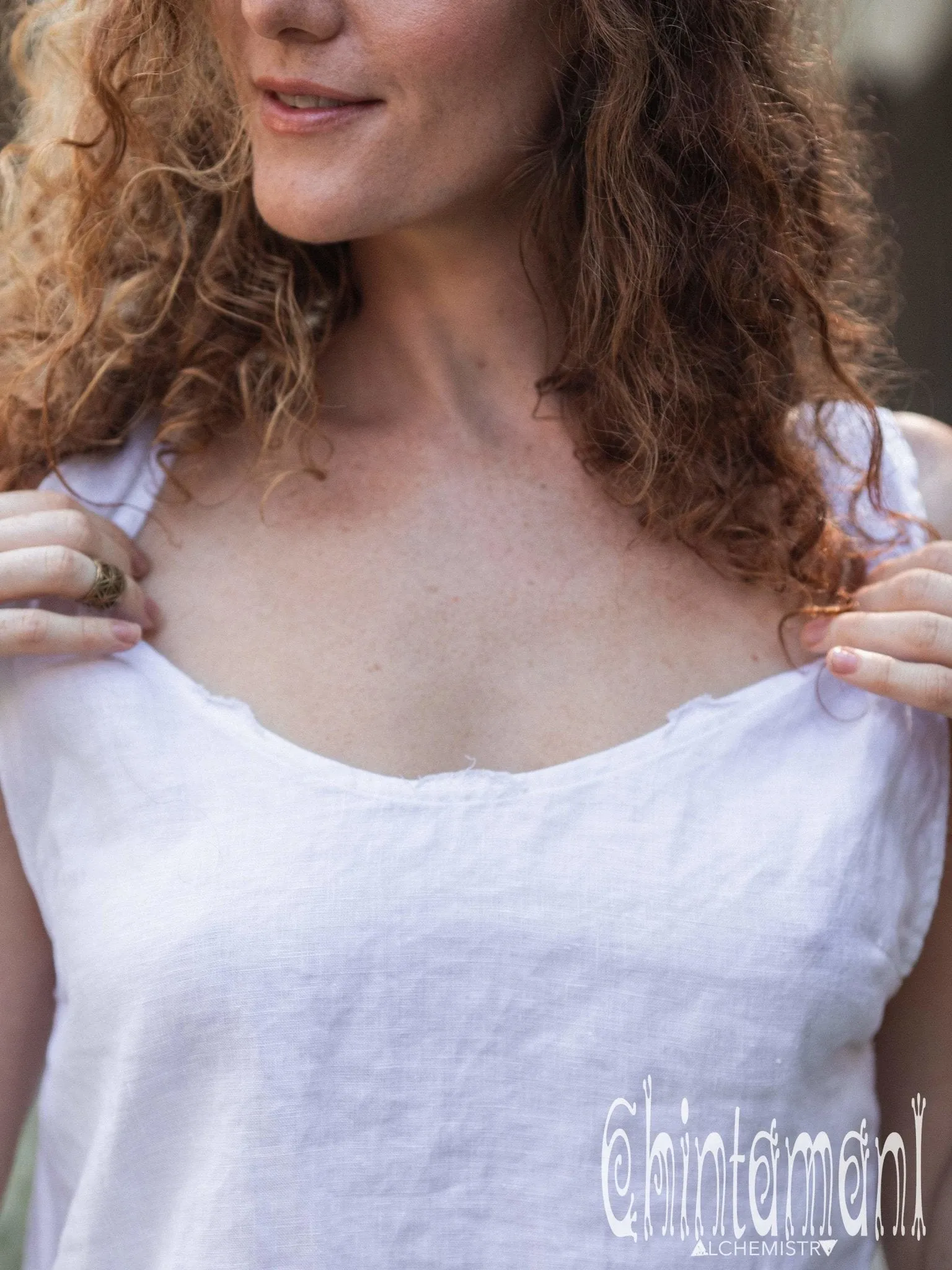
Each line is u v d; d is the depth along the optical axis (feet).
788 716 4.36
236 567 4.46
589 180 4.59
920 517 4.84
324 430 4.73
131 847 4.08
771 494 4.70
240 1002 3.89
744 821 4.19
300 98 4.10
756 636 4.48
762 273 4.80
